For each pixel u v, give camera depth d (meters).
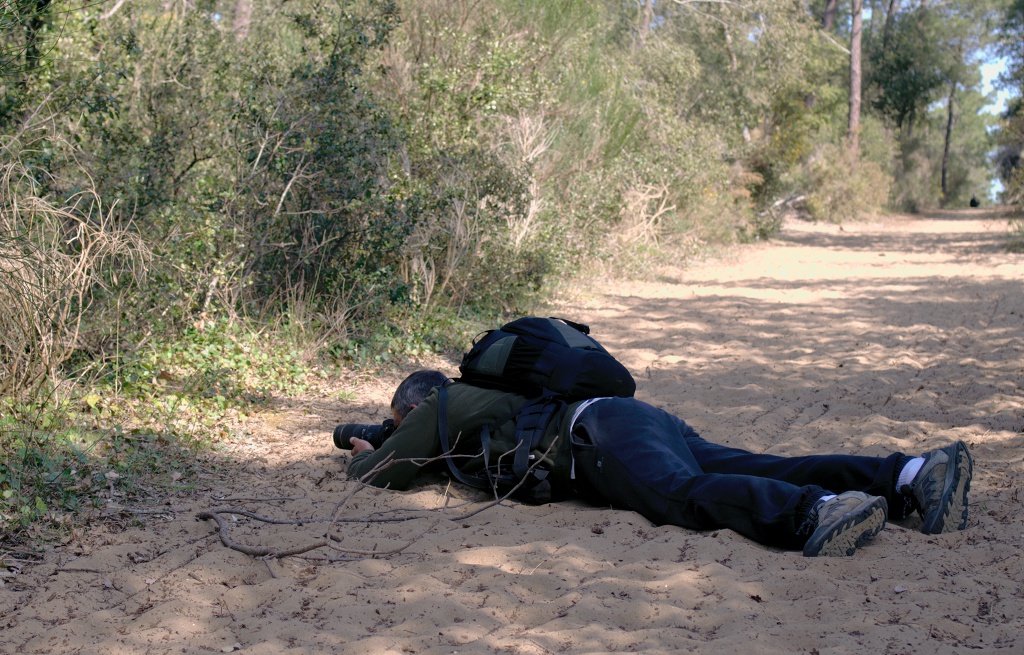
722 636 2.78
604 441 3.96
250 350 6.70
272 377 6.49
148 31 8.38
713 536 3.62
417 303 8.45
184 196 7.45
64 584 3.18
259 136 7.88
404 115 10.27
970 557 3.36
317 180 8.10
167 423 5.15
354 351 7.42
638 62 20.59
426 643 2.72
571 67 13.47
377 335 7.75
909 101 49.53
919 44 49.00
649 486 3.82
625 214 15.62
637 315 10.77
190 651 2.72
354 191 8.09
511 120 11.50
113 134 7.47
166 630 2.85
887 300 12.13
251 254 7.67
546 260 10.47
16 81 6.65
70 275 5.20
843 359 8.14
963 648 2.62
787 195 27.67
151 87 8.08
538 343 4.26
